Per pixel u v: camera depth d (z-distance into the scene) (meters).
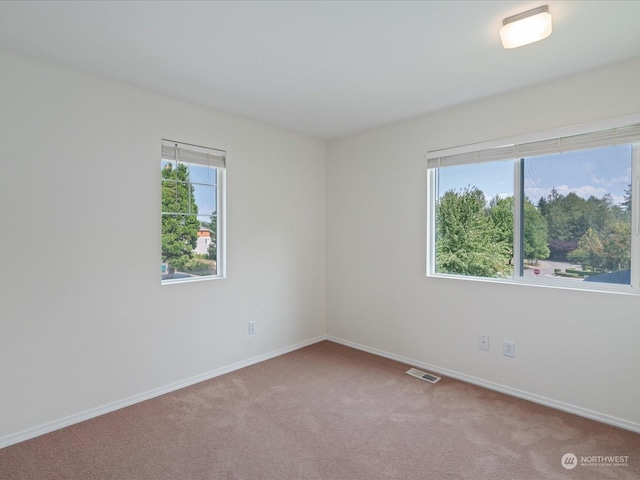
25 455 1.94
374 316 3.57
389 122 3.31
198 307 2.91
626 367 2.20
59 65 2.20
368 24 1.77
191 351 2.87
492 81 2.43
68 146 2.24
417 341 3.23
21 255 2.07
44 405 2.16
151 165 2.62
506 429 2.20
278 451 1.98
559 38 1.90
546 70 2.27
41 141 2.13
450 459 1.91
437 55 2.08
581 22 1.75
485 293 2.79
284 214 3.58
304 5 1.62
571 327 2.39
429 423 2.27
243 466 1.86
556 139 2.43
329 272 4.00
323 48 2.01
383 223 3.47
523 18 1.68
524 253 2.69
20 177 2.06
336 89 2.57
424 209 3.15
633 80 2.13
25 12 1.66
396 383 2.87
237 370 3.16
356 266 3.72
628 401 2.19
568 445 2.03
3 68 2.01
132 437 2.11
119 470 1.82
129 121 2.50
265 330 3.42
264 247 3.40
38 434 2.12
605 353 2.27
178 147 2.76
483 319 2.81
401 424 2.26
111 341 2.43
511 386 2.67
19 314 2.07
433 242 3.17
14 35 1.87
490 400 2.58
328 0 1.58
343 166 3.83
